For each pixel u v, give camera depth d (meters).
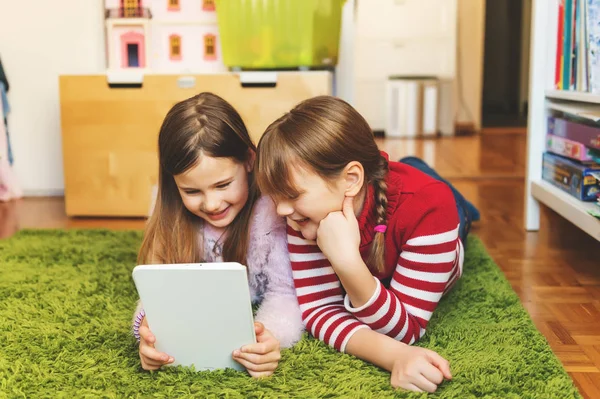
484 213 2.03
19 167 2.37
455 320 1.10
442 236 0.96
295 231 1.02
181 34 2.18
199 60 2.19
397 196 0.97
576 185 1.54
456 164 2.96
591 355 1.02
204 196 0.98
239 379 0.88
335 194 0.89
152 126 1.99
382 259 0.97
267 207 1.06
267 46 1.93
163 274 0.85
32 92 2.32
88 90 1.99
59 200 2.32
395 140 4.02
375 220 0.96
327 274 1.03
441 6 4.24
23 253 1.55
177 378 0.88
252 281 1.12
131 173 2.02
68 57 2.29
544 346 0.98
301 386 0.86
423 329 1.00
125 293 1.26
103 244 1.63
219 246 1.09
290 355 0.96
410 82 4.21
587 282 1.37
